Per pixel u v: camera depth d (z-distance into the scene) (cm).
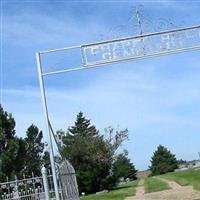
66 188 1706
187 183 4316
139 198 3325
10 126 4081
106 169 6031
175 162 12494
